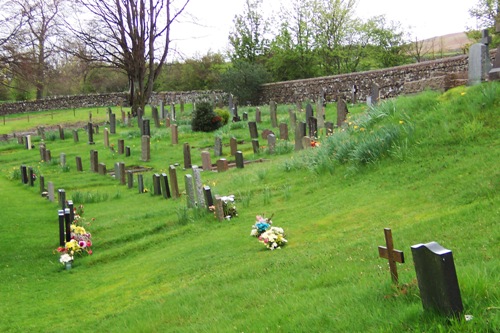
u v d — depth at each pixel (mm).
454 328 3688
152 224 12422
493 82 12484
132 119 36812
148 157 22859
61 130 31703
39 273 10289
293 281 6383
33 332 7242
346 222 9359
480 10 41156
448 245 6250
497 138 10648
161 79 58625
